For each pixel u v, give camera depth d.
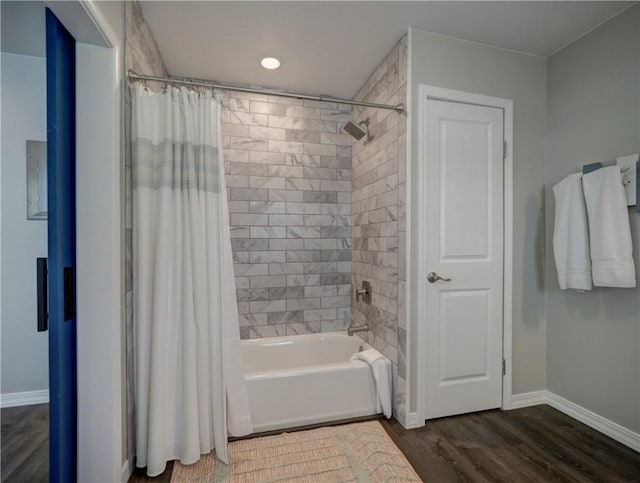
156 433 1.53
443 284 2.04
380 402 2.08
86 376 1.37
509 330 2.16
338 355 2.69
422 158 1.97
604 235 1.76
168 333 1.59
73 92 1.37
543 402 2.25
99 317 1.37
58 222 1.28
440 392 2.05
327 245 2.85
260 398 1.91
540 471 1.58
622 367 1.79
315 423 1.99
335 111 2.86
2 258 2.20
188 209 1.63
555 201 2.08
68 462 1.34
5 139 2.20
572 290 2.07
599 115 1.91
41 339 2.26
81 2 1.12
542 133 2.23
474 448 1.76
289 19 1.86
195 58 2.25
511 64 2.16
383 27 1.93
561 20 1.86
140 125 1.55
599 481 1.52
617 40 1.81
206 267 1.66
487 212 2.13
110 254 1.38
